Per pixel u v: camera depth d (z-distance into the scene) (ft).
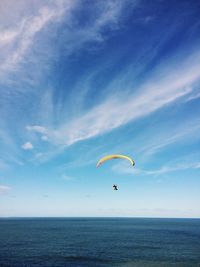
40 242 292.81
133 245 274.36
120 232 454.40
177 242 302.86
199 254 222.07
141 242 300.81
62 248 249.96
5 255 209.77
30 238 332.39
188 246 268.62
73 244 279.08
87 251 233.76
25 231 456.04
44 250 236.84
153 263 187.21
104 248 252.01
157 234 414.62
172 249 247.91
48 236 361.92
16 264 179.93
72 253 223.10
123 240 319.47
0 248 244.01
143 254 220.43
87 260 196.13
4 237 341.21
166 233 438.81
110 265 181.06
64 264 182.70
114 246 265.95
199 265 181.88
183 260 197.47
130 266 178.19
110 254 219.61
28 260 193.16
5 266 173.58
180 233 440.86
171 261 193.98
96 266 177.78
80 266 177.27
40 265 178.60
